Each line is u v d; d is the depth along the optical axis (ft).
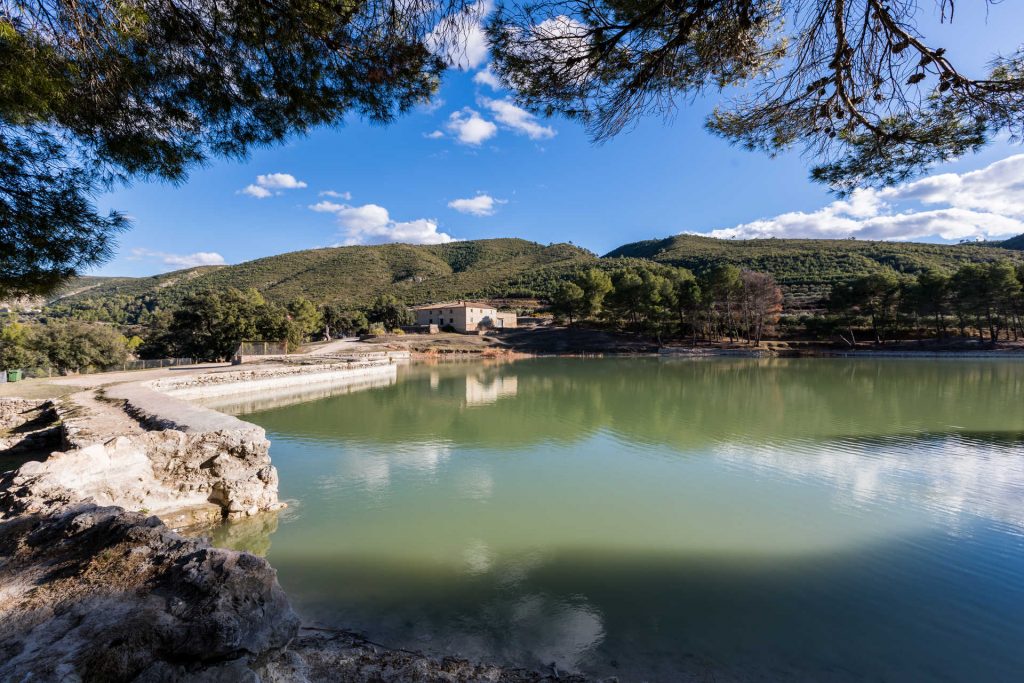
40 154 13.34
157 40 13.67
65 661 8.51
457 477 38.47
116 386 66.90
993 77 14.03
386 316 282.15
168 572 11.76
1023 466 39.70
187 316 146.10
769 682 14.96
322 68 15.51
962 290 174.19
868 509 30.81
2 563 12.62
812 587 21.16
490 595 20.47
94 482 24.99
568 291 238.68
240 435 30.96
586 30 14.24
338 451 47.01
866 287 188.24
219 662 9.76
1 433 45.42
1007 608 19.39
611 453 45.68
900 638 17.42
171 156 15.75
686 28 13.50
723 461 42.45
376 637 16.97
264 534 27.37
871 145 17.80
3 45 10.96
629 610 19.22
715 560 23.99
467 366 163.22
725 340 218.59
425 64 15.05
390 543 26.11
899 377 109.40
